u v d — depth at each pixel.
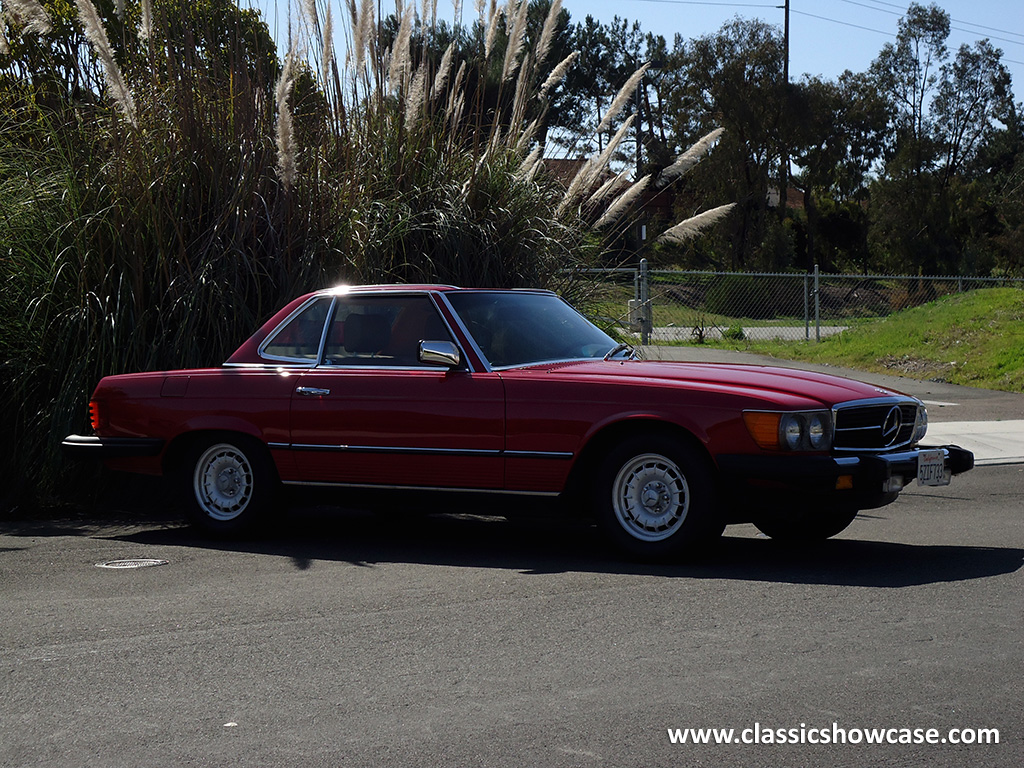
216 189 9.13
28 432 8.90
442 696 4.02
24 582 6.04
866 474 5.97
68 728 3.76
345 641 4.74
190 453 7.45
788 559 6.40
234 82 9.78
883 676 4.17
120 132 9.30
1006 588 5.57
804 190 64.62
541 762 3.41
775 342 23.23
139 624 5.07
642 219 12.04
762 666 4.30
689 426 6.05
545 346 7.03
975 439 12.06
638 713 3.81
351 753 3.50
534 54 11.20
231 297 8.89
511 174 10.29
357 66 10.38
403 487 6.81
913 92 73.31
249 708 3.92
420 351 6.60
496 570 6.19
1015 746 3.51
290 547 7.05
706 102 58.94
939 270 66.50
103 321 8.60
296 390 7.07
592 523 8.04
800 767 3.36
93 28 9.12
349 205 9.48
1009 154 87.56
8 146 9.70
